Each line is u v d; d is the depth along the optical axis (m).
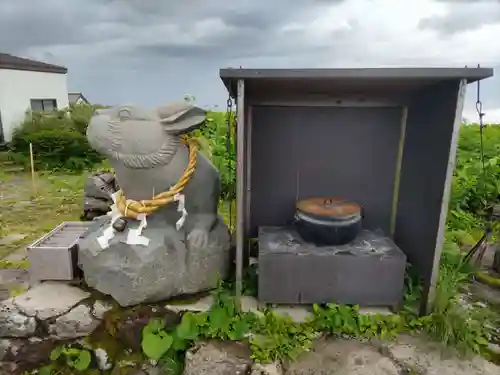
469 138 6.35
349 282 2.71
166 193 2.71
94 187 5.08
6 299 3.03
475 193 4.96
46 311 2.76
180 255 2.77
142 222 2.73
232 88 2.75
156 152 2.61
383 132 3.36
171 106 2.62
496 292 3.09
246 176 3.35
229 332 2.52
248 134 3.31
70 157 9.62
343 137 3.41
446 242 3.72
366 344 2.48
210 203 2.96
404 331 2.58
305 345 2.46
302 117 3.37
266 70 2.26
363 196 3.54
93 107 10.69
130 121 2.56
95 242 2.75
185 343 2.54
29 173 8.91
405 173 3.28
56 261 3.03
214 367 2.29
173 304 2.79
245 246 3.42
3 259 3.99
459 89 2.24
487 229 3.48
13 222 5.23
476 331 2.48
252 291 2.95
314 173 3.50
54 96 12.47
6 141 10.61
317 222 2.77
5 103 10.51
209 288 2.93
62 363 2.70
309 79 2.37
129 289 2.66
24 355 2.76
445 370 2.26
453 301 2.72
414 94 3.08
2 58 10.79
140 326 2.67
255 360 2.33
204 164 2.92
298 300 2.75
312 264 2.68
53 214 5.61
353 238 2.87
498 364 2.32
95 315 2.75
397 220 3.46
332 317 2.61
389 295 2.72
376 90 3.03
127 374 2.56
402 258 2.66
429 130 2.74
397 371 2.26
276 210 3.60
